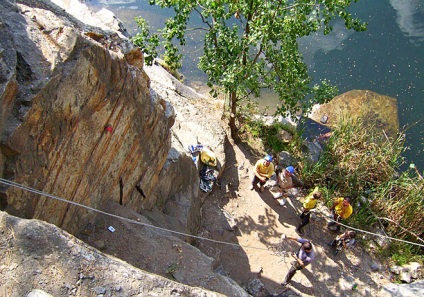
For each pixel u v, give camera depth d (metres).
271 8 8.18
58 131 4.41
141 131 6.20
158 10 16.38
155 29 15.35
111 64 4.88
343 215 9.30
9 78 3.74
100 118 5.09
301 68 9.48
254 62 9.15
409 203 9.72
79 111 4.62
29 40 4.15
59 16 4.98
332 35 16.38
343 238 9.02
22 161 4.06
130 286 3.36
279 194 9.93
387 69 15.05
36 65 4.06
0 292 3.01
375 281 8.89
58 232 3.41
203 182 9.57
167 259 5.75
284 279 8.36
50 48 4.21
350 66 15.20
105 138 5.36
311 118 13.48
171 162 7.75
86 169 5.25
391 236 9.80
